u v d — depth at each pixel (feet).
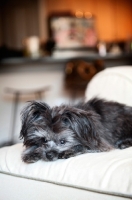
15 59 6.50
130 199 2.16
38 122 2.71
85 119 2.68
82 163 2.44
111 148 2.74
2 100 6.71
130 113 3.13
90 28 9.71
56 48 9.38
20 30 9.44
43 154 2.57
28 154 2.64
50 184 2.44
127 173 2.24
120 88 3.43
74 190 2.33
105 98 3.43
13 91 6.46
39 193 2.43
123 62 8.06
